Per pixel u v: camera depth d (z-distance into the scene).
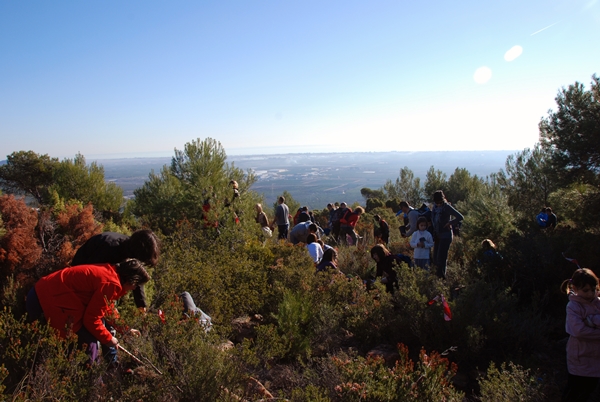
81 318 2.67
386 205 25.22
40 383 2.14
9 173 23.17
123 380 2.56
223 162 9.48
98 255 3.01
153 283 4.14
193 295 4.45
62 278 2.67
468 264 6.64
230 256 5.96
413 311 4.26
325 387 3.00
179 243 6.08
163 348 2.62
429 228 6.79
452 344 3.99
